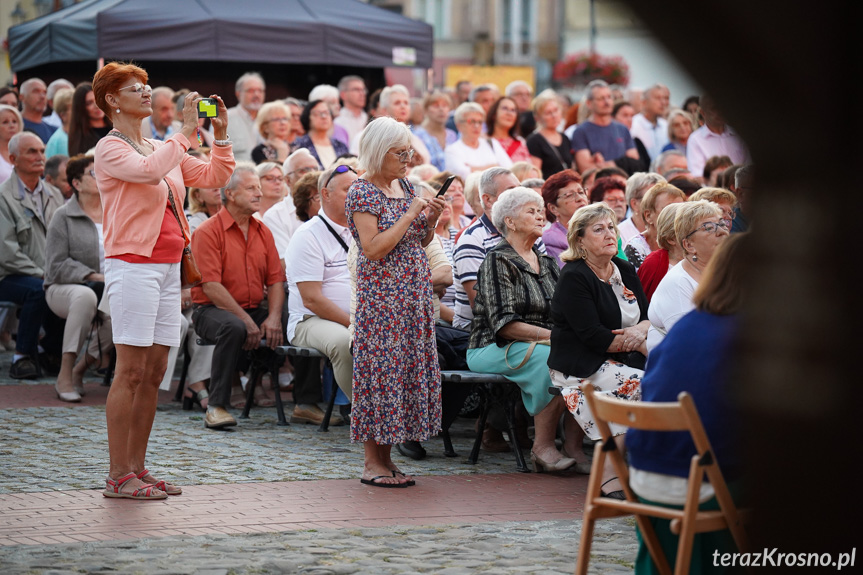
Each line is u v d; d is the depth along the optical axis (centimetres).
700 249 832
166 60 1894
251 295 1168
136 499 804
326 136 1652
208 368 1188
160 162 779
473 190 1186
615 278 912
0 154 1537
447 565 649
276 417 1179
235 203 1157
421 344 885
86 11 1862
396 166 874
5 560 635
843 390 648
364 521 760
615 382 880
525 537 726
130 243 795
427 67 2023
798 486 545
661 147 1923
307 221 1154
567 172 1157
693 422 500
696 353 531
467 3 5728
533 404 943
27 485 841
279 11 1898
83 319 1232
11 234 1359
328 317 1096
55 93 1822
